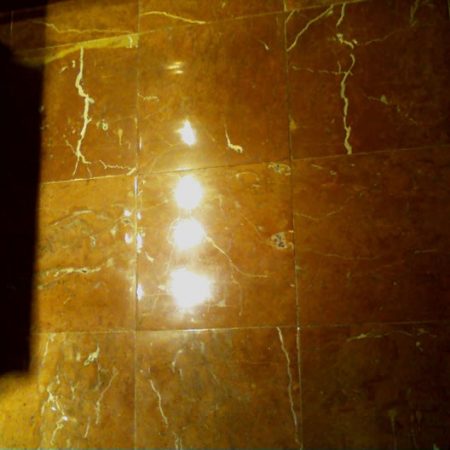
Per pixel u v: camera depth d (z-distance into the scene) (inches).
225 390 42.9
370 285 41.7
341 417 40.4
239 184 45.8
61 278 48.3
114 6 51.7
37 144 51.3
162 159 47.9
